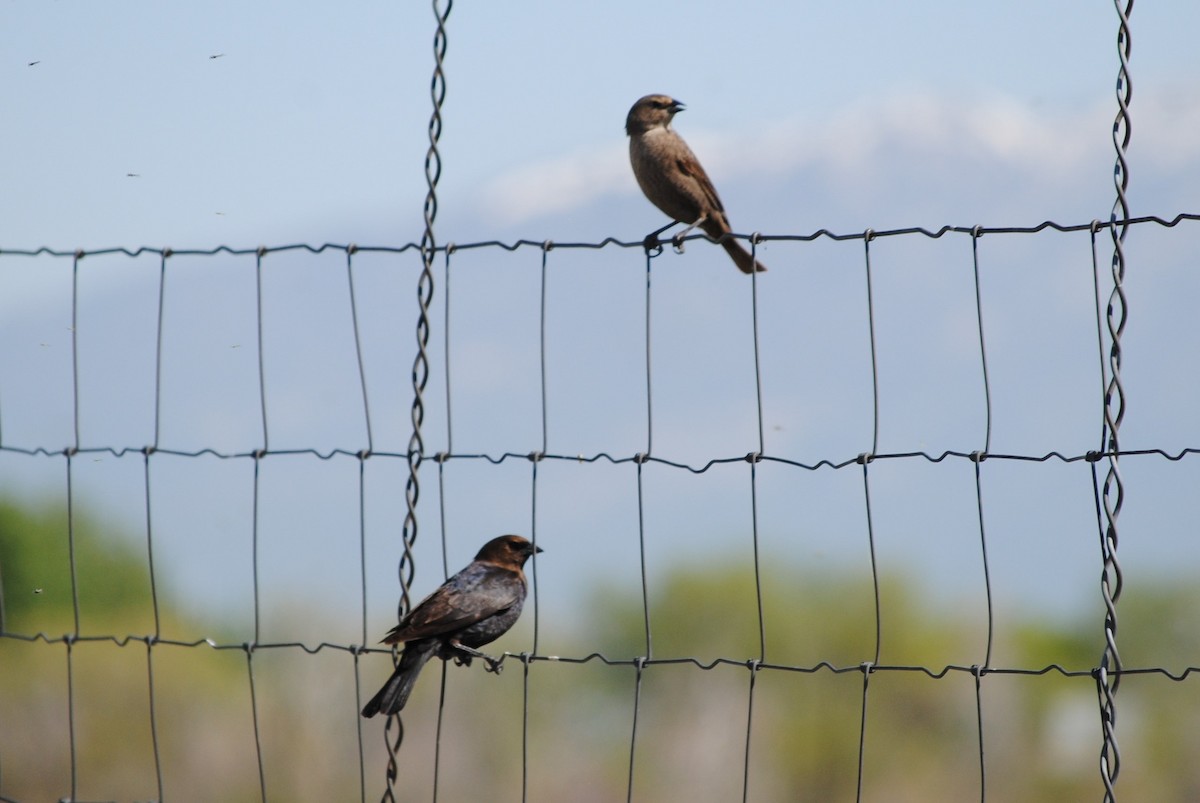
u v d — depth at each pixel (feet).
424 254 17.47
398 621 17.74
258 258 18.01
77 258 19.25
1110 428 14.47
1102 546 14.40
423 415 17.43
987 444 14.58
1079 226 14.78
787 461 15.25
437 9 17.71
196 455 18.10
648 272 16.44
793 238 15.83
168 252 18.69
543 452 16.42
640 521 15.97
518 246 16.89
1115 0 14.88
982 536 14.43
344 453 17.20
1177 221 14.33
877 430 15.01
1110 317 14.60
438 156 17.61
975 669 14.21
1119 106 14.79
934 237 15.20
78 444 18.95
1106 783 14.19
